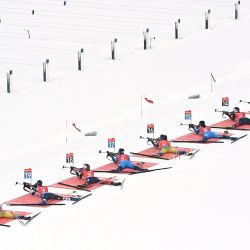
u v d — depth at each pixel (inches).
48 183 4653.1
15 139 5447.8
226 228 4077.3
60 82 6466.5
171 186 4554.6
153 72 6594.5
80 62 6712.6
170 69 6638.8
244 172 4670.3
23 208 4367.6
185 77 6451.8
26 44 7317.9
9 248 3961.6
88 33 7534.5
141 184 4601.4
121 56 6978.4
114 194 4493.1
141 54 6998.0
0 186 4638.3
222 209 4266.7
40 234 4092.0
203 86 6245.1
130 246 3944.4
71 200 4436.5
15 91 6328.7
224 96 5969.5
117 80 6461.6
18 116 5836.6
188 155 4948.3
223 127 5369.1
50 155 5118.1
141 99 6023.6
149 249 3912.4
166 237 4013.3
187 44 7170.3
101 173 4773.6
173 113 5703.7
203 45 7135.8
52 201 4436.5
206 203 4335.6
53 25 7736.2
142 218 4212.6
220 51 6983.3
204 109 5733.3
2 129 5615.2
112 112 5831.7
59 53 7101.4
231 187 4500.5
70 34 7514.8
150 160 4931.1
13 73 6688.0
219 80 6368.1
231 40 7219.5
